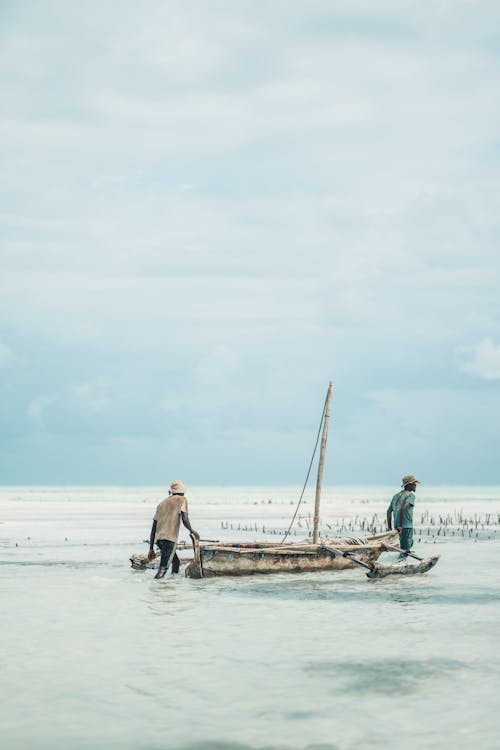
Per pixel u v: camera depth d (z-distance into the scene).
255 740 7.23
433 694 8.56
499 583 16.95
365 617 12.89
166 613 13.24
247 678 9.17
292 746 7.07
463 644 10.86
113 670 9.51
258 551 18.20
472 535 32.72
